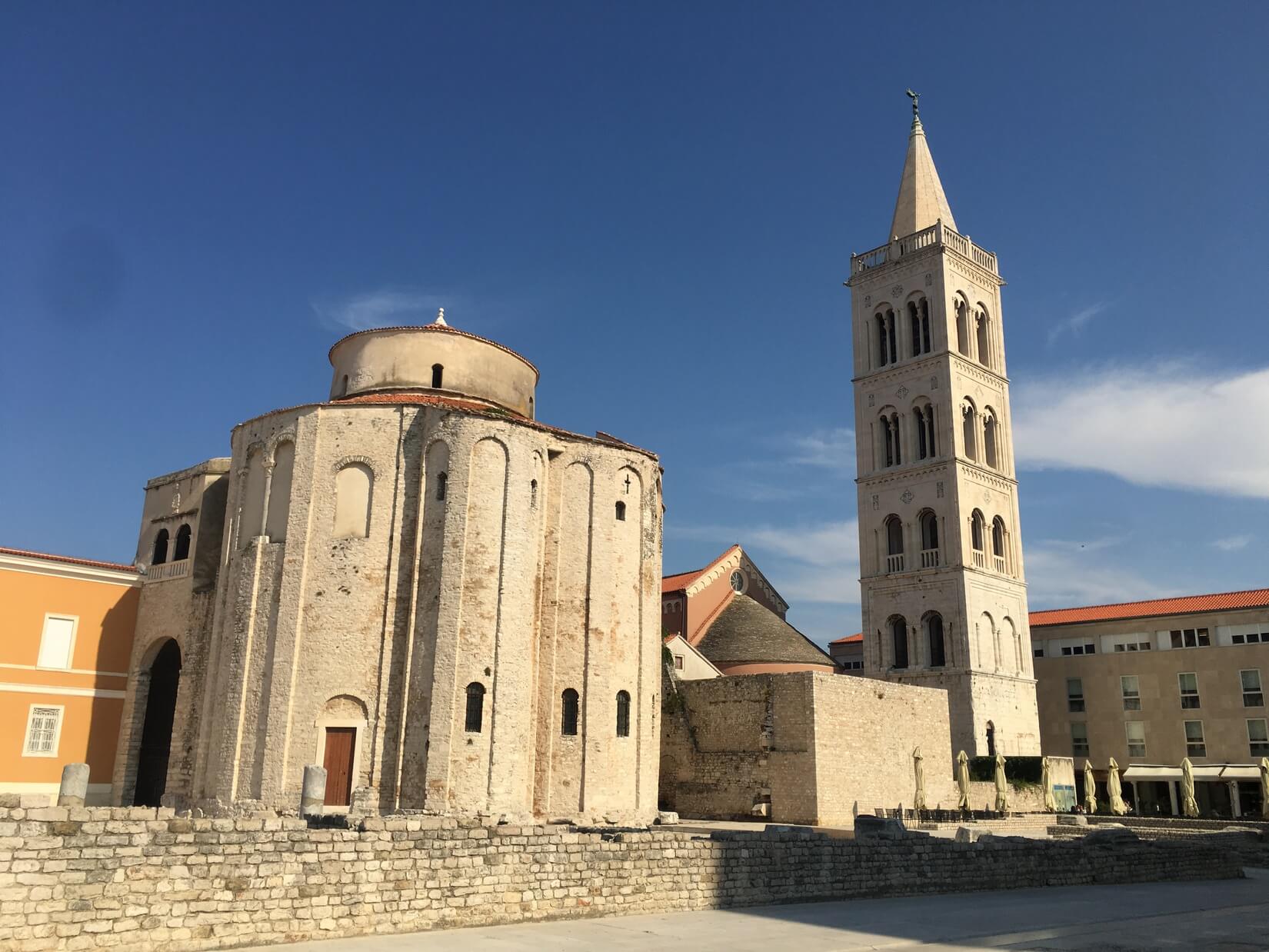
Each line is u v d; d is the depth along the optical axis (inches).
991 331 3139.8
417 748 1545.3
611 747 1712.6
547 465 1784.0
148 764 2074.3
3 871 626.5
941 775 2245.3
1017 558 2957.7
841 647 3873.0
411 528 1683.1
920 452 2942.9
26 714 1920.5
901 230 3208.7
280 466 1763.0
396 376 1979.6
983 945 784.3
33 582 1975.9
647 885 946.1
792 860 1059.9
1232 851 1611.7
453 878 825.5
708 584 2898.6
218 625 1759.4
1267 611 2955.2
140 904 673.6
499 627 1606.8
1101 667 3238.2
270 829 746.2
